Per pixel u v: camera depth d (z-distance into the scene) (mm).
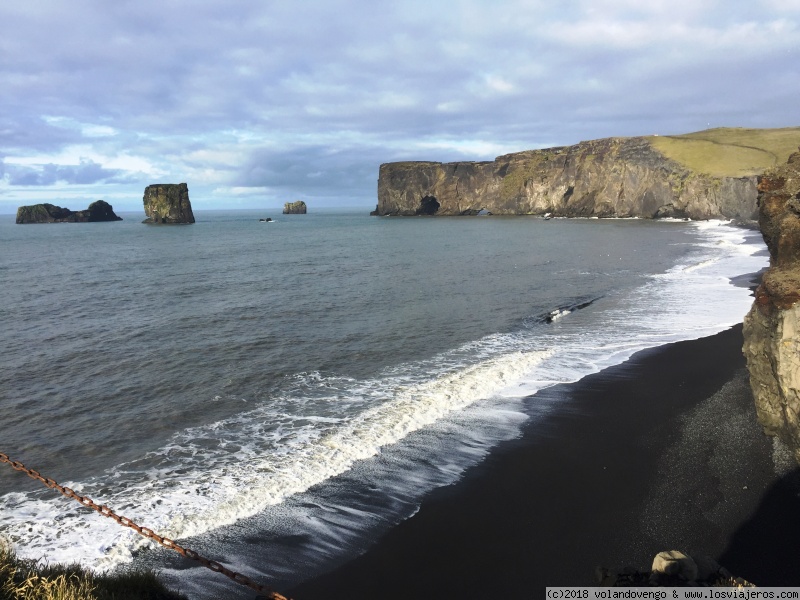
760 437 13523
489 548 9859
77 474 12602
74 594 5836
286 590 8750
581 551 9711
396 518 10789
